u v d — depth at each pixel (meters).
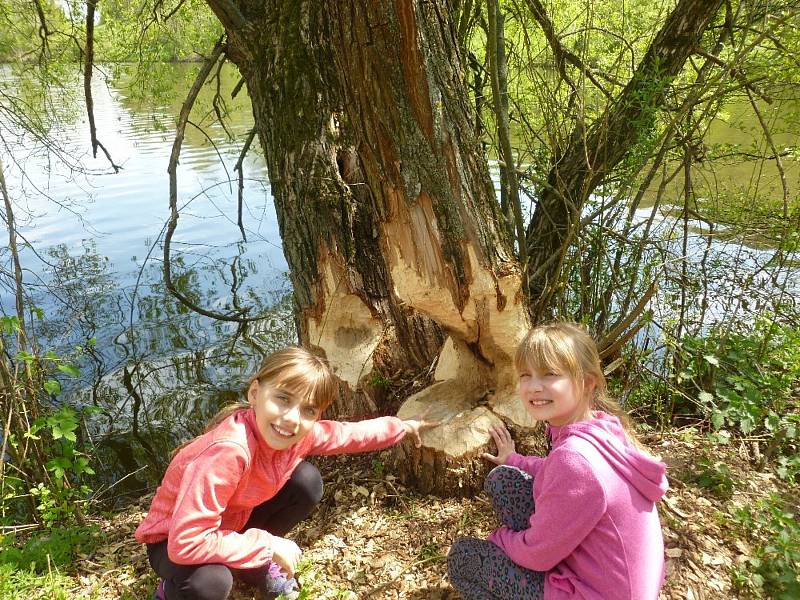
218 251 7.35
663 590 2.14
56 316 5.84
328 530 2.63
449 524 2.57
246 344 5.50
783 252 3.91
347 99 2.49
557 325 1.93
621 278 4.14
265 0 3.33
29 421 3.20
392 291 3.32
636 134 3.73
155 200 8.65
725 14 4.32
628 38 4.24
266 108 3.33
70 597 2.39
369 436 2.43
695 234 4.95
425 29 2.34
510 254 2.71
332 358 3.30
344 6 2.30
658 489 1.68
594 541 1.64
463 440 2.69
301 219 3.23
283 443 1.96
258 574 2.18
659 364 3.93
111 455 4.09
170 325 5.79
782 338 3.79
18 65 5.36
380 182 2.51
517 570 1.81
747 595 2.14
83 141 11.15
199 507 1.82
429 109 2.37
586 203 4.19
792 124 4.37
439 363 3.16
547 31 3.99
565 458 1.66
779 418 3.01
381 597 2.22
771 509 2.28
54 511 2.81
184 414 4.55
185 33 5.62
